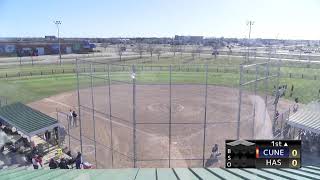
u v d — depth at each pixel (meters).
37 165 17.28
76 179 8.00
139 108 30.16
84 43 106.62
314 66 61.12
